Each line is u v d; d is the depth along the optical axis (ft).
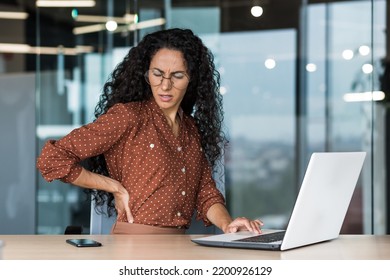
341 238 10.46
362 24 25.07
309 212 9.25
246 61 26.00
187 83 11.59
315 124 25.91
